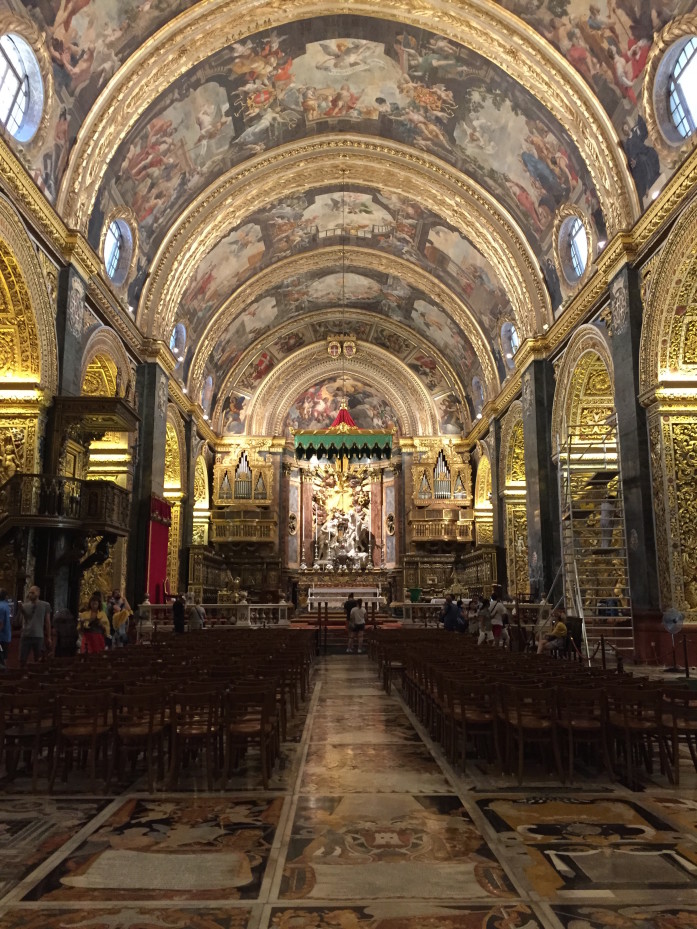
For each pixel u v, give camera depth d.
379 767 6.88
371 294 31.86
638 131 14.90
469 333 28.53
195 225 21.77
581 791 6.00
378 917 3.64
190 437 27.39
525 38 15.76
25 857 4.48
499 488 27.41
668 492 14.03
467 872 4.21
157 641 14.05
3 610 10.66
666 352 14.42
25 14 12.62
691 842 4.71
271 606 22.23
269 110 19.95
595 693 6.30
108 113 15.48
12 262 13.05
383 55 18.45
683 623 13.49
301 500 37.31
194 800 5.74
